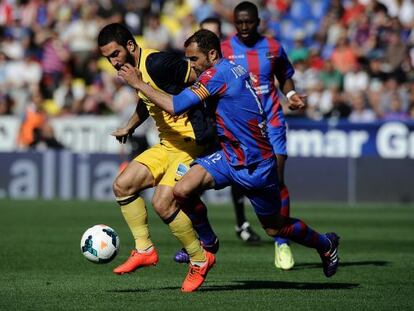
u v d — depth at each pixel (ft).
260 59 105.70
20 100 248.11
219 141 80.43
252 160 78.33
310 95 235.40
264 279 93.20
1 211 179.11
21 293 82.17
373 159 207.62
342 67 255.09
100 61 271.90
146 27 274.36
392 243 131.34
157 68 84.07
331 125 213.46
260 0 287.07
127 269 84.28
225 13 280.51
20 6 295.28
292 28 282.36
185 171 85.46
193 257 82.23
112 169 213.25
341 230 149.79
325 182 209.05
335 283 90.33
